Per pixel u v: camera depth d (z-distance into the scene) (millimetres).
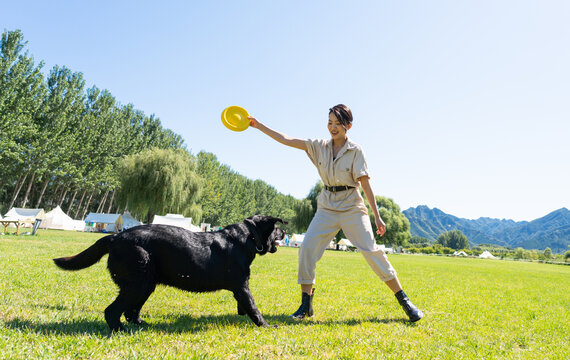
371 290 7008
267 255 19031
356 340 3123
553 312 5801
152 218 39656
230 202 74562
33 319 3039
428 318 4496
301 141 4203
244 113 4230
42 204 55188
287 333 3219
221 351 2547
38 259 7781
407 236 74250
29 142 41969
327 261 17500
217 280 3377
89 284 5391
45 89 40938
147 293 3066
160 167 38219
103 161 51438
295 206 58812
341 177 4043
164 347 2553
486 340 3580
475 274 14922
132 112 58344
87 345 2426
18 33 36781
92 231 43188
